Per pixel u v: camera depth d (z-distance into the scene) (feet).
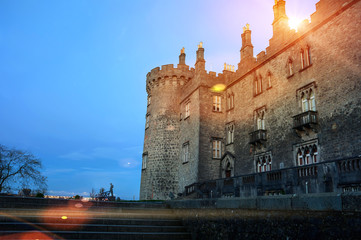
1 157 112.47
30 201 50.96
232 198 38.14
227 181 81.20
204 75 111.96
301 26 78.48
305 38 77.25
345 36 65.92
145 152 131.75
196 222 45.52
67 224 40.78
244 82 101.09
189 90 120.16
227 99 110.52
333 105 66.23
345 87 64.03
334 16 69.41
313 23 74.84
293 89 78.64
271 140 83.87
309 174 57.31
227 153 102.94
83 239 38.60
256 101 93.09
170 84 132.87
